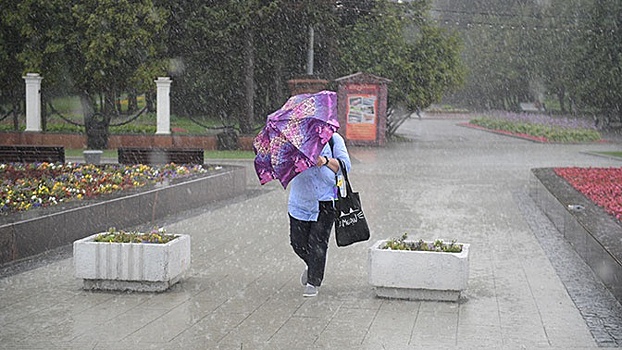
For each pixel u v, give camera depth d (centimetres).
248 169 2684
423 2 4269
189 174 1852
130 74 3416
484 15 6938
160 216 1555
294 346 727
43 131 3500
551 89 6269
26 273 1024
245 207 1742
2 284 963
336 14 4016
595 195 1512
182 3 3447
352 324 802
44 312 838
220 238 1330
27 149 2089
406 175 2478
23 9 3275
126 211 1412
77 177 1691
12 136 3375
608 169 2084
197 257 1159
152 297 906
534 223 1539
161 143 3384
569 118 5962
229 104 4034
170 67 3550
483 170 2684
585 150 3803
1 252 1067
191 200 1702
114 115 3597
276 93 4119
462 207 1759
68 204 1302
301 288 963
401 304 886
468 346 734
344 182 909
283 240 1315
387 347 727
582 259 1166
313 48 4044
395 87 4216
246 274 1042
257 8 3425
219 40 3534
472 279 1027
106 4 3234
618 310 871
